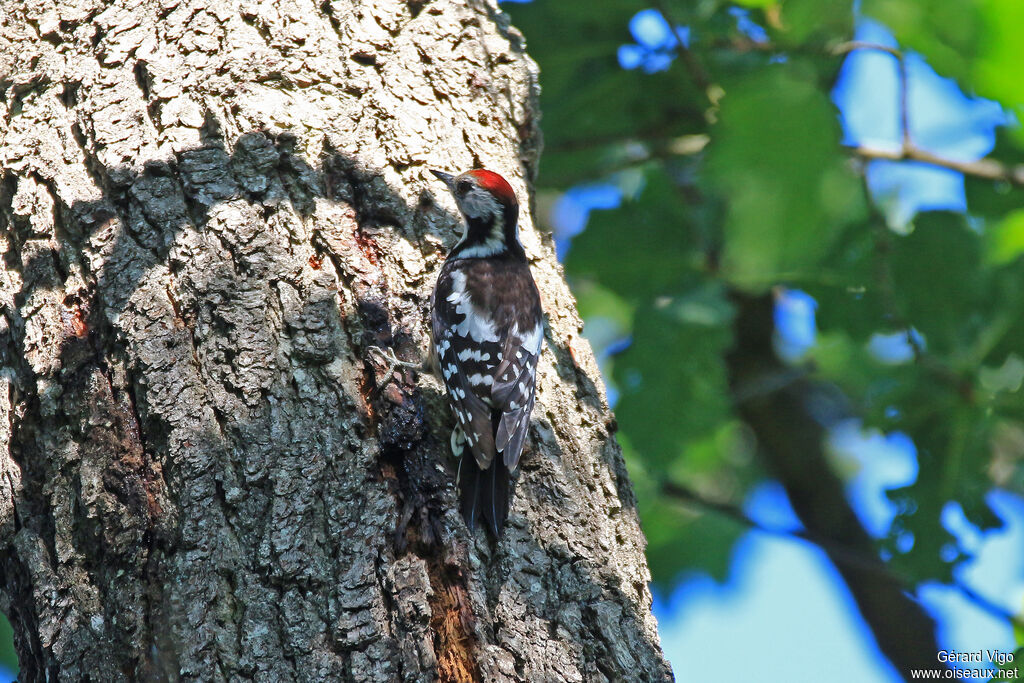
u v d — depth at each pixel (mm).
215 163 7680
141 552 6305
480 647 6277
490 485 6965
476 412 7711
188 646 5957
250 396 6723
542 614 6664
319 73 8312
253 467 6473
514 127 9305
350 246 7605
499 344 7977
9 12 8617
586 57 12031
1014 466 13008
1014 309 10930
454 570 6488
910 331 11453
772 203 7156
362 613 6086
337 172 7969
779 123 6996
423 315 7777
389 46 8742
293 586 6148
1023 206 11766
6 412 7145
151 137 7816
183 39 8258
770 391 13891
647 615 7078
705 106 12180
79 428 6777
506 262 8633
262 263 7254
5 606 6930
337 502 6449
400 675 5961
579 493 7434
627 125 12844
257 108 7938
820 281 11539
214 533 6270
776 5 10984
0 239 7777
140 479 6508
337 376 6941
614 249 12164
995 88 9070
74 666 6168
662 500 15461
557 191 13648
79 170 7754
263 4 8539
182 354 6859
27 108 8203
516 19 11688
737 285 12062
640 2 11234
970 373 11172
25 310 7316
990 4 8633
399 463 6801
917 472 11539
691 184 12500
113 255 7258
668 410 11648
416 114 8539
